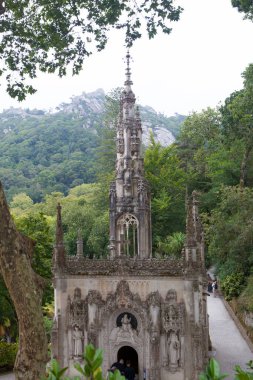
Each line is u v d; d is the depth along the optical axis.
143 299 37.38
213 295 70.12
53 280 38.47
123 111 43.88
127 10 25.89
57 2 25.67
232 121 61.12
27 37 26.16
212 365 8.80
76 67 27.50
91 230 84.44
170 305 36.91
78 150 187.88
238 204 58.19
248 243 55.78
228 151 77.00
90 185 138.50
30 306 17.20
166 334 36.91
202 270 40.16
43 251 53.06
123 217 42.62
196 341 35.97
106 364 37.31
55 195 132.25
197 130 96.31
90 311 37.66
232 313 58.62
